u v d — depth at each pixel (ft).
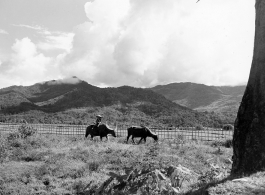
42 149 50.57
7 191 28.30
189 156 42.06
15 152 45.57
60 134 85.61
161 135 85.56
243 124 24.90
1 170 35.70
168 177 20.74
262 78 24.63
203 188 19.54
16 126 92.43
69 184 29.81
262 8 25.09
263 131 23.49
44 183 31.32
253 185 18.24
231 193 17.33
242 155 24.22
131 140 72.64
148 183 19.90
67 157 41.50
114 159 39.24
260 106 24.21
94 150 47.47
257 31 25.55
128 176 20.57
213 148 54.29
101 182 28.48
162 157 36.70
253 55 25.82
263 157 22.94
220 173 25.14
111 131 67.77
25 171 35.17
